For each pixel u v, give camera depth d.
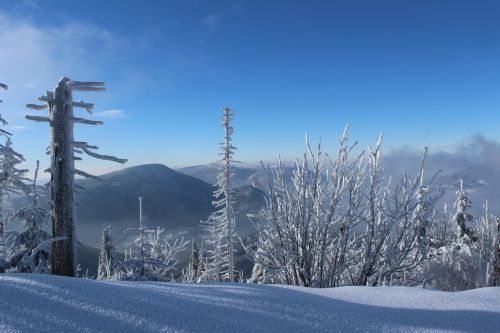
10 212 11.66
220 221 23.38
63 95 7.30
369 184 6.39
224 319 2.66
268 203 6.80
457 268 5.27
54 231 7.33
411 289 3.93
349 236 6.54
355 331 2.67
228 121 23.58
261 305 3.03
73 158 7.50
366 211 6.41
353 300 3.44
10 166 10.28
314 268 6.58
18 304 2.53
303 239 6.48
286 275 6.75
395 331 2.69
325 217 6.39
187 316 2.65
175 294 3.12
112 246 19.22
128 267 9.38
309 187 6.56
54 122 7.27
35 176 7.19
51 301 2.63
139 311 2.63
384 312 3.08
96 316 2.48
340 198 6.41
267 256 6.98
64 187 7.32
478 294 3.68
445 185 6.16
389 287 4.02
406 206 6.19
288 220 6.67
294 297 3.35
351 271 6.82
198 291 3.30
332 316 2.92
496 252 8.36
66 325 2.32
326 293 3.69
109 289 3.03
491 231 10.16
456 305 3.27
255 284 3.93
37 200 10.30
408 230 6.24
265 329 2.57
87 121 7.54
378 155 6.28
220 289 3.45
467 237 17.41
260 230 7.00
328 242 6.61
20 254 7.14
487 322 2.86
